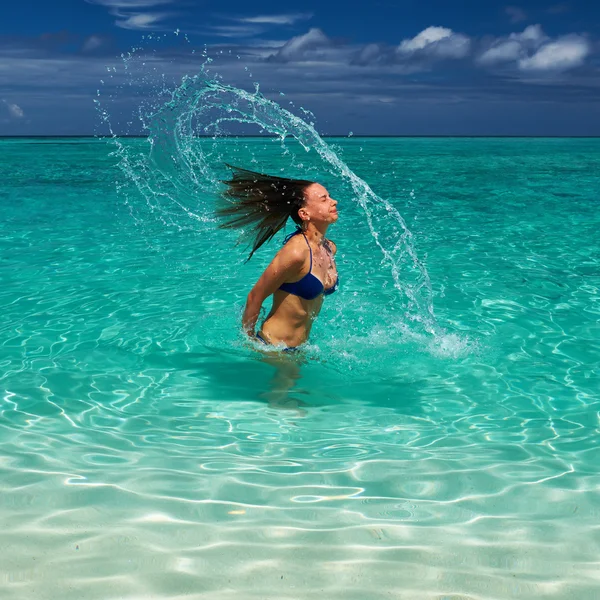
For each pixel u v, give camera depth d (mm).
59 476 2543
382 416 3279
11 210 11188
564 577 1919
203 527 2168
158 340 4453
